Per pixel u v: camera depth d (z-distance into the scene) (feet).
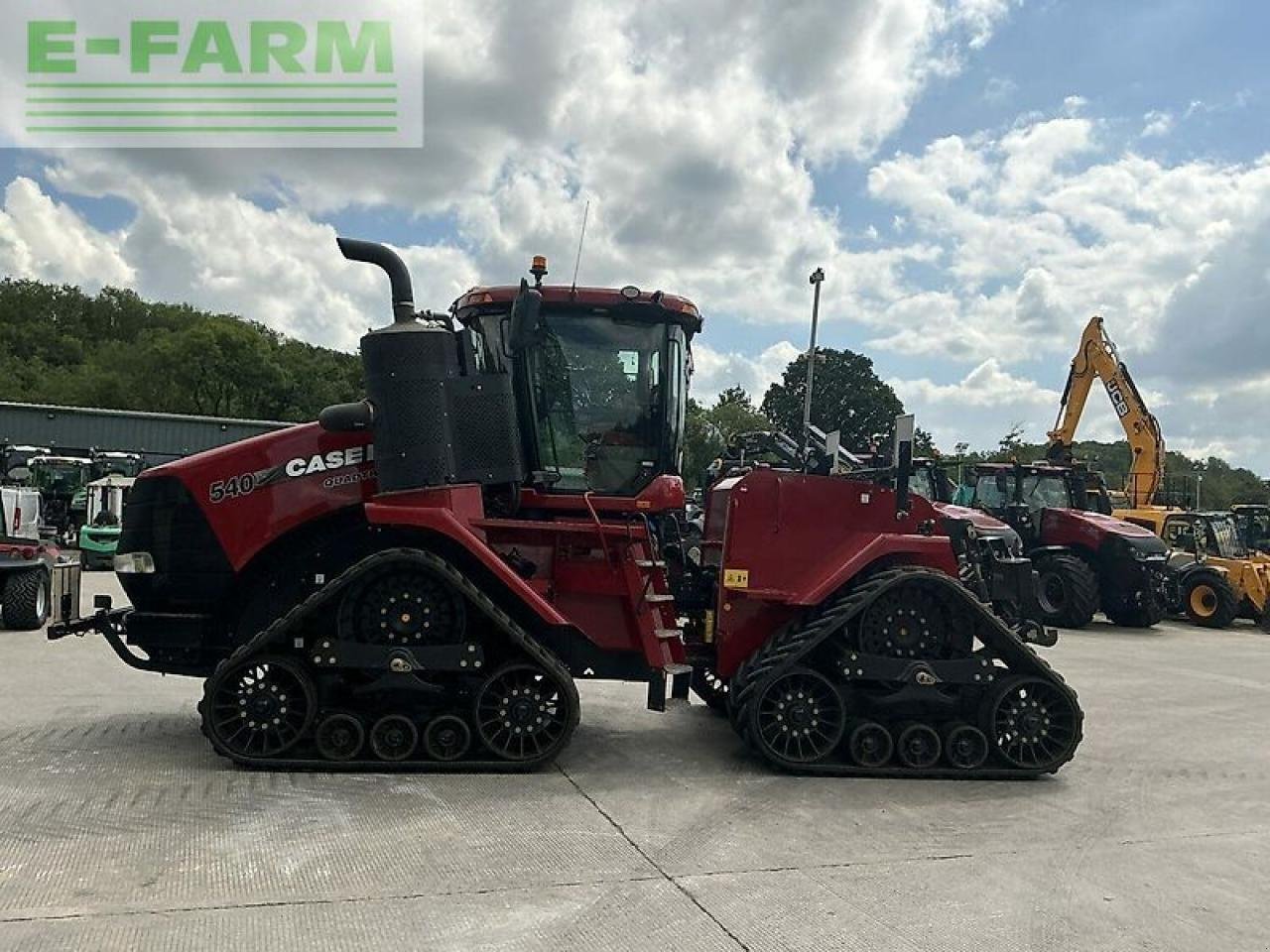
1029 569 21.12
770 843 14.87
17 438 110.01
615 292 20.68
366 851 13.84
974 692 19.58
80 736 20.03
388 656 17.83
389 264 19.42
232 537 19.31
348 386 225.15
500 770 18.21
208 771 17.56
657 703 19.52
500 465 19.67
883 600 19.47
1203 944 11.85
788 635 19.72
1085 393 66.03
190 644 19.52
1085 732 23.86
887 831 15.69
